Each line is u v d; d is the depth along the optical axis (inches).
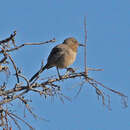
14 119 432.5
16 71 446.6
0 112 430.9
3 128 422.6
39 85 466.6
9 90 448.5
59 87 459.2
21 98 452.4
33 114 439.2
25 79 445.7
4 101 433.7
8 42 443.8
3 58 449.7
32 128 432.1
